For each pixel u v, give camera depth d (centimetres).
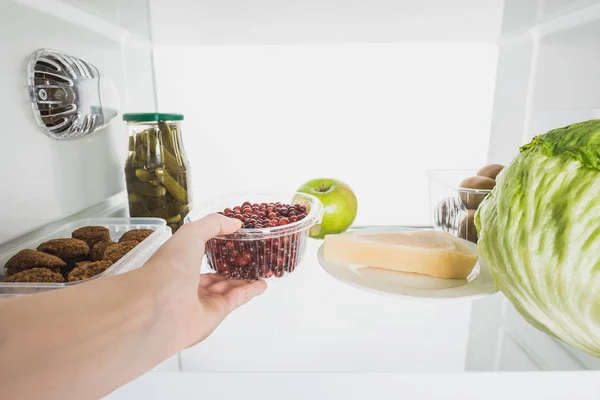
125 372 30
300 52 81
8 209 45
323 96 84
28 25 46
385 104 84
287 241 50
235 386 32
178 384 32
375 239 53
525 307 36
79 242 48
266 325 46
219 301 43
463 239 59
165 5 65
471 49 80
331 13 68
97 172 62
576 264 31
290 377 32
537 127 68
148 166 59
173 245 36
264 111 85
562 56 61
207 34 75
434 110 84
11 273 43
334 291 54
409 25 71
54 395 26
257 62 82
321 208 58
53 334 26
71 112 53
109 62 65
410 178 87
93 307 29
